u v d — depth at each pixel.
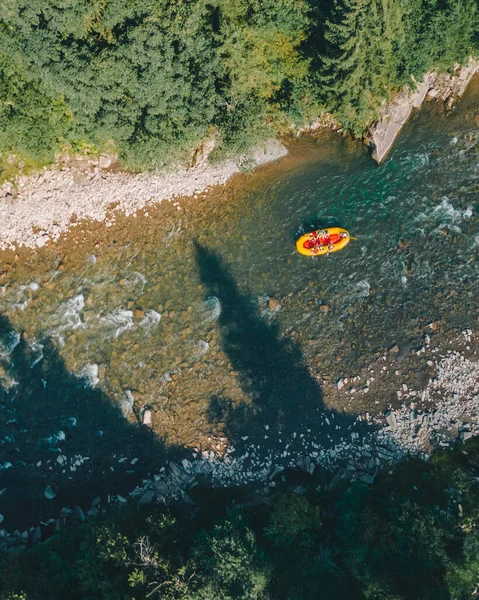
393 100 39.03
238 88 36.19
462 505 34.34
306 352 40.00
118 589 32.09
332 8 32.81
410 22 34.62
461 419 38.12
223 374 39.91
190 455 39.16
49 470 39.44
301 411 39.47
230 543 32.69
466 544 32.88
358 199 40.38
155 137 36.78
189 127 36.75
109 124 36.41
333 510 37.38
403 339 39.44
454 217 39.56
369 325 39.88
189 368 40.03
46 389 40.00
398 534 34.28
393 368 39.31
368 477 38.00
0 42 33.34
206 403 39.69
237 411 39.59
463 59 37.12
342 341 39.94
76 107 35.88
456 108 39.69
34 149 37.81
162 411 39.59
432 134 39.84
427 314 39.44
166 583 31.31
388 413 38.78
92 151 40.38
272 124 39.41
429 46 35.12
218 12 34.16
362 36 32.19
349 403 39.28
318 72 36.00
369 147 39.94
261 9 34.06
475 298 39.09
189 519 37.72
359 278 40.16
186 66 34.69
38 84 35.62
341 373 39.59
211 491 38.69
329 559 35.09
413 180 39.97
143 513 37.31
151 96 35.19
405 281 39.81
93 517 37.00
